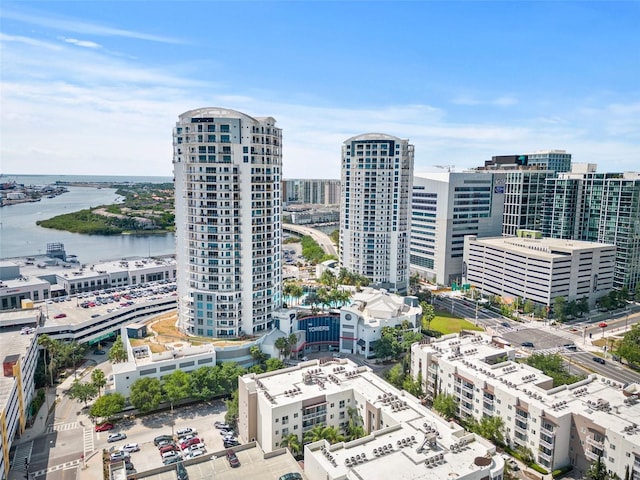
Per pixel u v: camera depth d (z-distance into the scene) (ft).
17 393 452.76
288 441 406.41
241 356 597.11
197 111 624.59
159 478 331.36
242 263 641.81
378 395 431.84
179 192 647.97
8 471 402.52
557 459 407.64
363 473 314.55
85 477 400.47
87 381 584.81
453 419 495.00
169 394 498.28
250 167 624.18
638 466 358.02
